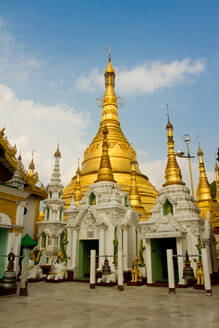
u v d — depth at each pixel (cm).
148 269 2030
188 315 1030
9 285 1537
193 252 2073
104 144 2930
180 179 2545
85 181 4331
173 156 2650
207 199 4072
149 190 4328
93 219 2358
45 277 2438
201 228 2231
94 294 1576
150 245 2098
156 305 1235
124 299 1404
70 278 2266
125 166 4441
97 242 2631
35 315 1031
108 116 5150
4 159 2641
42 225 3100
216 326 870
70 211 2597
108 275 2009
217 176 3509
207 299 1403
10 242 1812
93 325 886
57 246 3005
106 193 2569
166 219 2066
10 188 1819
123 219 2466
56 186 3250
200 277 1853
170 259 1664
